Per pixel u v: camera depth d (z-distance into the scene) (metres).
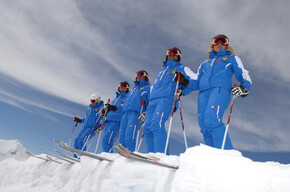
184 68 4.61
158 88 4.62
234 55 4.02
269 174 1.71
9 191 5.29
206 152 2.20
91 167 3.70
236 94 3.58
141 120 5.45
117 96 7.67
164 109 4.32
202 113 3.91
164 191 2.21
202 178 1.99
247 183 1.73
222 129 3.56
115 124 7.03
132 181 2.52
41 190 4.75
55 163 5.23
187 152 2.36
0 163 6.39
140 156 2.61
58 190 4.41
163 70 4.82
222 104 3.70
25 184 5.25
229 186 1.79
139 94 5.93
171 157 2.60
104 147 6.95
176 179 2.20
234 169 1.88
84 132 8.31
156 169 2.42
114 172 2.94
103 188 2.95
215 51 4.40
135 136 5.70
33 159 5.91
